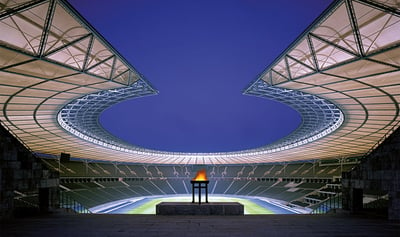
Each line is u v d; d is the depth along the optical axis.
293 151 77.56
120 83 32.69
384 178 20.30
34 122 46.50
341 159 88.75
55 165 85.44
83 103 44.94
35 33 21.66
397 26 19.59
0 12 19.08
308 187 87.12
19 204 29.45
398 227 15.27
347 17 20.69
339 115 47.75
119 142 73.75
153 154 90.25
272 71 33.34
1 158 18.52
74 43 23.94
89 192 79.75
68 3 19.72
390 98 33.69
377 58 22.70
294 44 25.53
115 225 15.66
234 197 100.81
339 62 25.38
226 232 13.63
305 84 32.56
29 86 30.77
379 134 53.59
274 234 13.23
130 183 106.56
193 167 118.94
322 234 13.23
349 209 24.84
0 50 21.81
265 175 110.25
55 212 24.16
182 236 12.74
